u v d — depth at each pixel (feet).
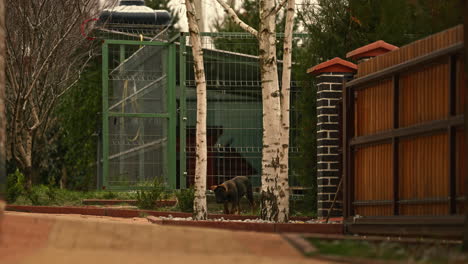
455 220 28.94
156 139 70.33
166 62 70.44
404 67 33.12
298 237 28.86
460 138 29.50
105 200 67.82
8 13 71.00
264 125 46.70
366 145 37.63
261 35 46.98
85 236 27.66
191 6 48.14
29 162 76.28
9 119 97.04
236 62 69.05
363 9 61.72
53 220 29.73
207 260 23.67
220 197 58.03
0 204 28.89
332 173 50.31
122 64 70.33
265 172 46.26
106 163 69.97
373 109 37.19
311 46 62.64
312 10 63.67
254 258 24.38
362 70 38.60
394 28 60.49
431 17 57.11
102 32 81.25
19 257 23.59
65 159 104.99
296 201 61.31
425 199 31.73
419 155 32.60
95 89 103.91
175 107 70.03
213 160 68.49
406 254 25.73
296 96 66.13
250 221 45.80
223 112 69.00
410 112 33.47
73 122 103.55
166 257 24.26
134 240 27.45
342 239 29.22
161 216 58.90
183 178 68.28
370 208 37.09
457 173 29.53
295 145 67.26
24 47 69.77
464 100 27.35
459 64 29.60
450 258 24.45
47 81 80.79
